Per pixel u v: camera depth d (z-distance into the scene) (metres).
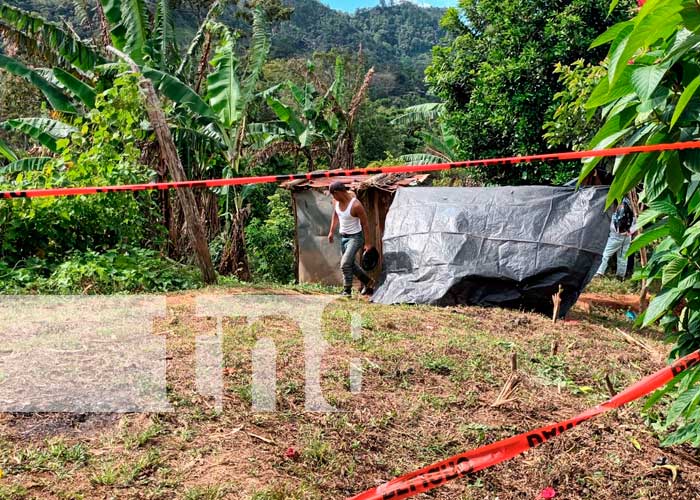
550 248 7.79
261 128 13.30
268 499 2.99
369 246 8.73
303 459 3.45
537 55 11.83
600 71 7.00
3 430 3.40
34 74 11.55
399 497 1.91
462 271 7.93
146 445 3.38
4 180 8.70
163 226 9.79
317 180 10.70
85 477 3.03
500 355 5.54
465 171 14.49
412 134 30.55
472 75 13.49
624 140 2.50
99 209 8.37
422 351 5.42
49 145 11.27
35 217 7.99
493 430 4.02
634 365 5.64
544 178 12.50
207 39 12.58
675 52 2.06
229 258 11.38
